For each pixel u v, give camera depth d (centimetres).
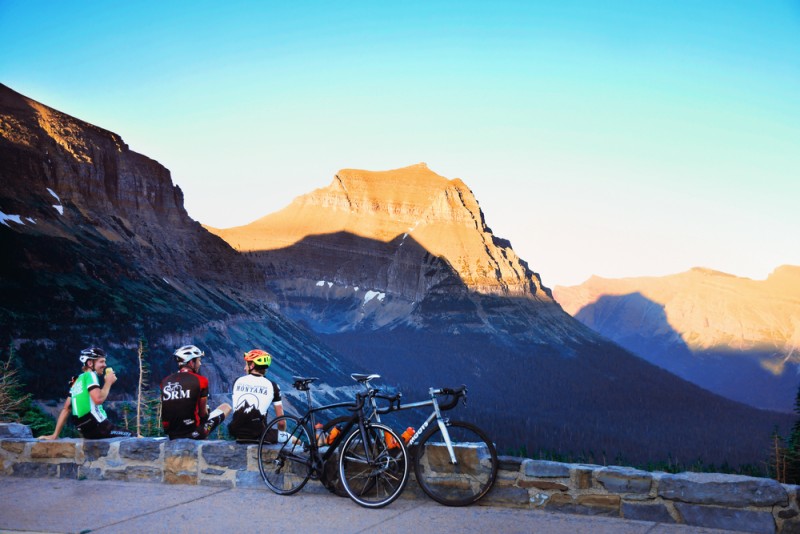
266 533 1031
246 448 1314
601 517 1064
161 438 1426
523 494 1117
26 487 1348
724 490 1008
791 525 977
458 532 1006
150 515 1139
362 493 1166
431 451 1160
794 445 9869
